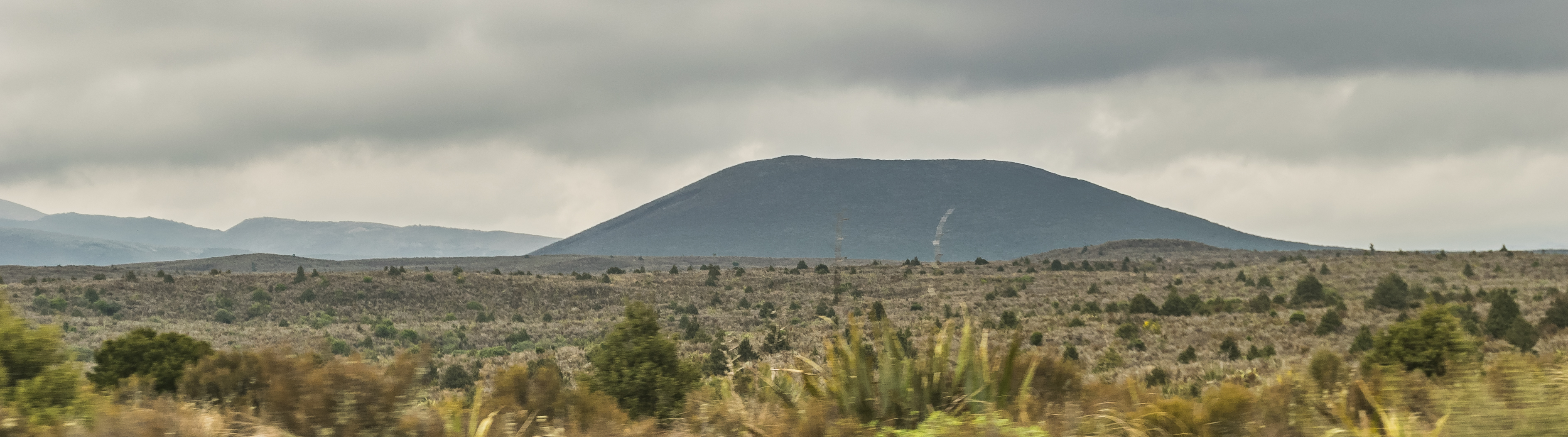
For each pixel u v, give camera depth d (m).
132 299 90.88
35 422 6.76
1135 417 7.11
